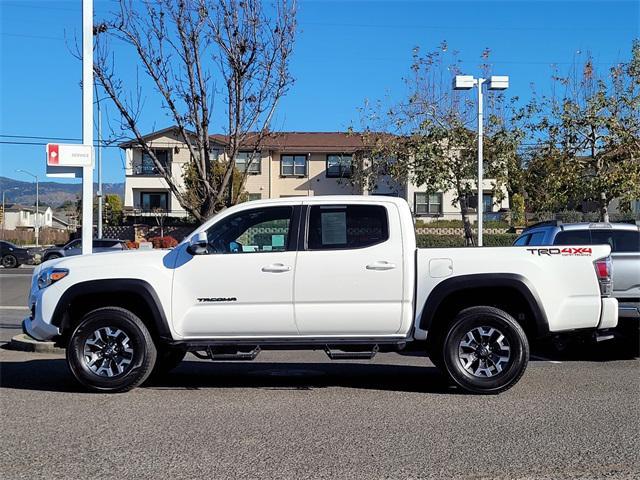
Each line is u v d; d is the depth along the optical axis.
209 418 6.82
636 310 10.27
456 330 7.72
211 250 7.94
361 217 7.86
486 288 7.76
